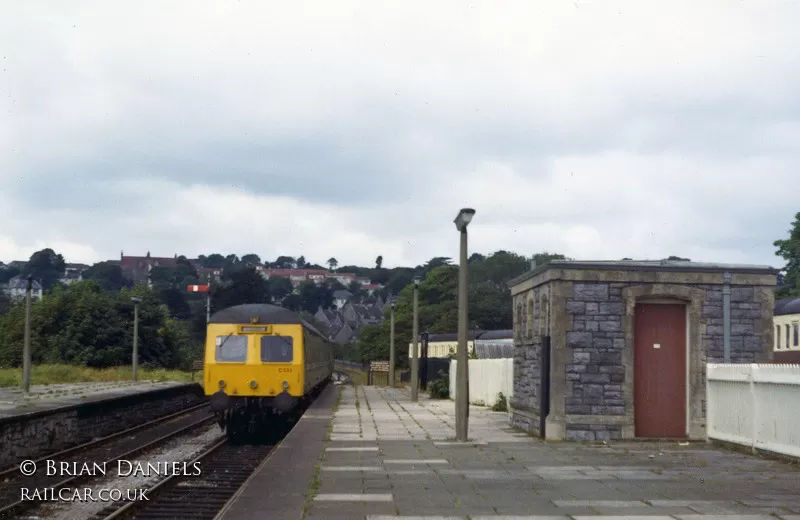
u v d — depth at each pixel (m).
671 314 18.62
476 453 15.87
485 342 54.94
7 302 83.62
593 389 18.14
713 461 14.63
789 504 10.36
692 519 9.41
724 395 17.02
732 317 18.48
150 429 25.95
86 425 22.84
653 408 18.44
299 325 23.81
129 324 63.41
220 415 23.55
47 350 58.34
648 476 12.86
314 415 25.58
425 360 47.12
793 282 58.50
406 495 11.12
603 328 18.23
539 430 18.56
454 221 19.48
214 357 23.50
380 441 18.09
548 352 18.34
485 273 97.31
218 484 14.44
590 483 12.17
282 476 12.73
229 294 93.81
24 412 17.92
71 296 61.75
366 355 97.38
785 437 14.55
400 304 97.62
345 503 10.52
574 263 18.45
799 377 13.98
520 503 10.52
